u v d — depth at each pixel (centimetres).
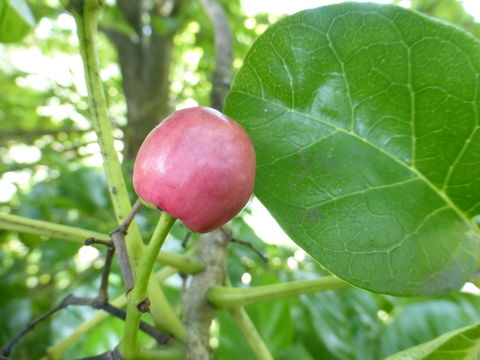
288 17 8
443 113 8
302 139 9
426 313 17
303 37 8
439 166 8
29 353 15
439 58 8
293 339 16
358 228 8
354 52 8
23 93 46
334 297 18
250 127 9
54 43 48
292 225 8
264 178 9
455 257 8
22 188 24
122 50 38
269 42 9
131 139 35
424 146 8
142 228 17
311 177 9
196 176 7
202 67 44
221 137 7
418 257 8
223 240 11
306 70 9
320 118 9
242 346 16
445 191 8
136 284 7
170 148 7
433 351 7
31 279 23
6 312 15
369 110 9
